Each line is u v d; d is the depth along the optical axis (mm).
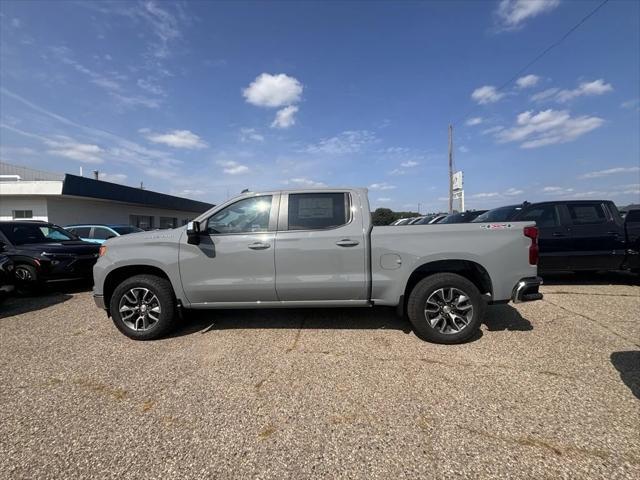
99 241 10977
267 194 4191
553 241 6598
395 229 3961
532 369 3178
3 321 5012
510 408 2574
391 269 3910
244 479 1951
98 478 1980
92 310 5598
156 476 1986
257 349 3750
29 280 6715
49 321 4973
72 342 4082
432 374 3125
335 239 3945
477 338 3971
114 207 23469
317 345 3834
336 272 3953
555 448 2139
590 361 3320
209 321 4734
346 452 2150
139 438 2322
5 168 21453
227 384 3018
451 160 25109
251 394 2848
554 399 2680
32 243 7484
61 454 2178
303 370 3248
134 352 3748
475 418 2467
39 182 17281
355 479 1933
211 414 2582
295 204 4125
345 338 4027
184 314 4316
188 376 3174
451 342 3803
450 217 12461
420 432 2328
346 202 4105
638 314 4816
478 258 3820
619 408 2539
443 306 3855
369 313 4965
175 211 32656
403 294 3918
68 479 1976
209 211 4184
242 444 2246
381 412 2564
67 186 17391
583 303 5406
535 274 3881
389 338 4008
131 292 4141
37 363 3502
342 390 2883
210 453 2166
